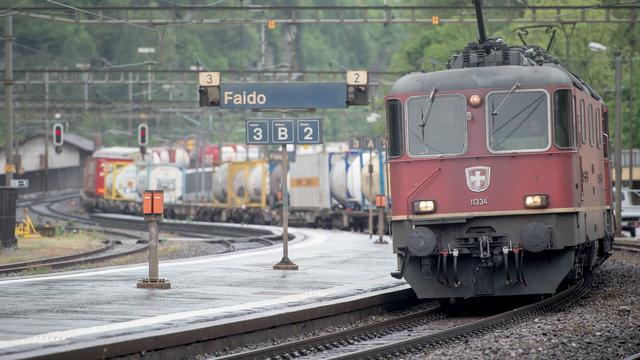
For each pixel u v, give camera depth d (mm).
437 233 71812
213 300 68125
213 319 57938
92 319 57875
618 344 54875
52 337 50531
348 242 145375
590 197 78688
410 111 72312
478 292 71938
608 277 100312
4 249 145375
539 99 71250
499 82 71500
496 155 71062
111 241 178625
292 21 169875
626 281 95125
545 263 71562
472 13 174000
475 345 55125
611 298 79375
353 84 94938
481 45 77250
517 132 71188
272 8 164125
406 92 72438
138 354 49125
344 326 66750
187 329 52531
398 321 66750
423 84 72375
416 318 69750
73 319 57875
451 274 72125
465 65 75750
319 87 95062
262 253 118875
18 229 193500
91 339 50000
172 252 152500
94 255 146375
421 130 72062
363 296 70875
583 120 76000
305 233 184500
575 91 73000
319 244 139500
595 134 83188
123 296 70500
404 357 52844
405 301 78500
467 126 71500
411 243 70312
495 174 70938
